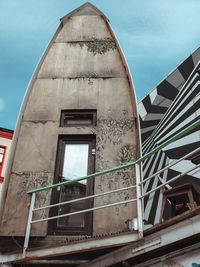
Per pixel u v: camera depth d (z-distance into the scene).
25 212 5.09
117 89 6.31
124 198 5.13
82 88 6.39
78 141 5.89
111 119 5.95
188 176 6.89
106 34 7.13
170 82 8.84
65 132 5.89
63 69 6.70
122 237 3.91
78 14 7.52
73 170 5.59
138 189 4.11
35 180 5.40
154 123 9.05
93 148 5.79
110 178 5.34
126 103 6.12
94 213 5.03
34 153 5.69
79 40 7.09
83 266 4.61
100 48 6.92
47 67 6.75
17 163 5.60
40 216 5.06
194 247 3.62
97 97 6.25
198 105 7.29
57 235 4.94
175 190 4.42
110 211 5.03
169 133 8.14
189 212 3.29
